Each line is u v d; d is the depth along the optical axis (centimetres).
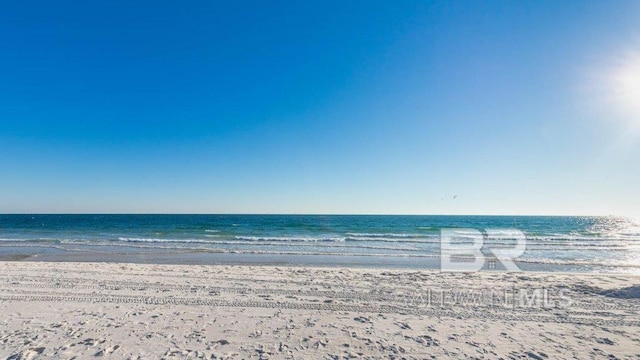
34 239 2409
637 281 947
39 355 460
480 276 1012
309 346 505
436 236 2775
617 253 1784
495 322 616
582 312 673
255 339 527
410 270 1158
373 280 941
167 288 823
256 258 1539
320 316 638
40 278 920
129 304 691
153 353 471
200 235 2881
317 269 1120
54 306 673
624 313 667
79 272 1009
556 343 527
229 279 933
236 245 2077
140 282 884
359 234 2978
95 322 586
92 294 761
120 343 502
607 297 778
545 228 4416
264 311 661
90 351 474
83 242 2203
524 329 583
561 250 1889
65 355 461
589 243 2256
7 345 489
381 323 604
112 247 1944
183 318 614
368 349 498
